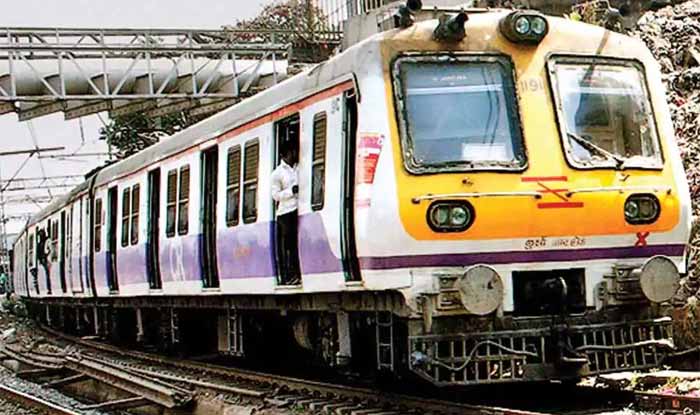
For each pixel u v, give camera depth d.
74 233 28.28
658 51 22.69
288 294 14.95
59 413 16.11
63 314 34.47
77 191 28.00
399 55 12.27
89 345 27.81
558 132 12.46
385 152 11.98
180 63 30.73
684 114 19.80
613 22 13.86
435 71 12.33
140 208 21.75
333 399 13.93
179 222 19.17
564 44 12.87
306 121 13.99
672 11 24.05
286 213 14.46
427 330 11.80
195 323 21.94
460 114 12.24
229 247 16.69
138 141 43.44
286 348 18.66
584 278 12.37
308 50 35.59
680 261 12.98
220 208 17.05
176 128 41.53
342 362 13.98
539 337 12.12
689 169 18.44
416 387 14.50
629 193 12.53
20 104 29.80
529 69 12.61
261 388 15.82
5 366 25.58
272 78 31.64
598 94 12.84
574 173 12.37
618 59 13.11
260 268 15.49
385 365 13.08
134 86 30.72
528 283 12.27
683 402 11.30
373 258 11.95
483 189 11.99
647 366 12.54
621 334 12.53
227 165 16.86
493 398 13.61
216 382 17.11
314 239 13.67
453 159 12.04
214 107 32.28
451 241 11.91
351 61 12.62
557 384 14.42
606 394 13.05
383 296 12.64
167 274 19.89
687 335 15.93
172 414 16.05
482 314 11.70
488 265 12.01
